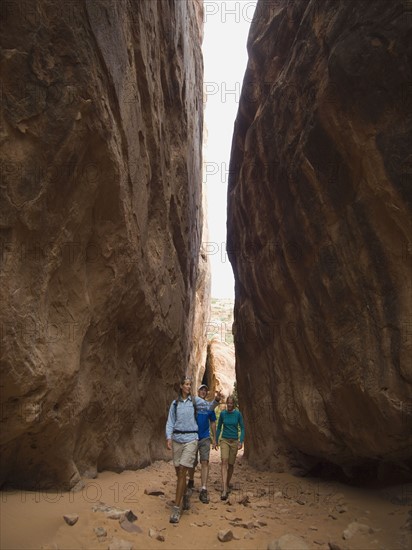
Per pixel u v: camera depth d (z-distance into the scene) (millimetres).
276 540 4785
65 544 4477
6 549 4156
